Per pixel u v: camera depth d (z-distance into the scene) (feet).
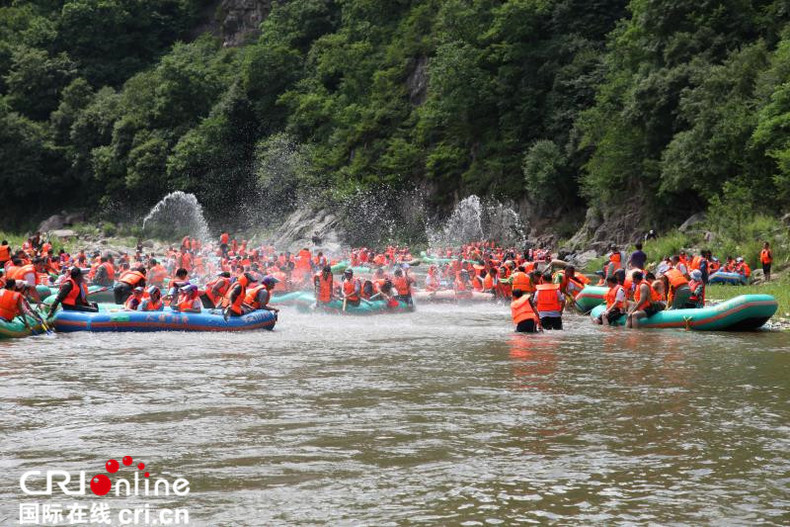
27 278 58.49
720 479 22.61
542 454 25.05
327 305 70.90
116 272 90.94
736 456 24.73
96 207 273.13
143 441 26.58
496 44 196.85
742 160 128.06
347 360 43.52
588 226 167.43
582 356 45.01
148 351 47.03
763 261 96.17
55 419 29.53
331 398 33.17
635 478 22.71
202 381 37.06
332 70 250.37
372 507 20.59
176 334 55.42
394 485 22.25
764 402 32.27
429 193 215.10
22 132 268.62
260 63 259.19
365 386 35.86
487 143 200.23
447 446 25.91
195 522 19.75
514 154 193.06
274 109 260.42
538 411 30.76
